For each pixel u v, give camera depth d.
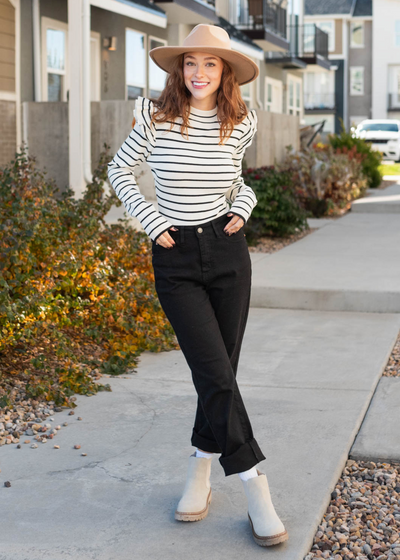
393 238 10.18
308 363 4.98
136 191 2.75
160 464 3.36
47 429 3.77
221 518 2.88
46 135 11.16
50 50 12.00
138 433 3.73
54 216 5.63
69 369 4.39
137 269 6.00
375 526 2.91
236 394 2.70
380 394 4.38
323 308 6.65
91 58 13.26
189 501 2.85
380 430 3.78
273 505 2.96
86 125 9.78
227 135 2.70
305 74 47.16
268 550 2.64
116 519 2.86
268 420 3.89
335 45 46.59
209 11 15.41
